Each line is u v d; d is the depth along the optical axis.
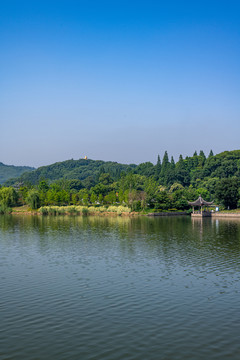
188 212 157.50
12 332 24.73
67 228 90.94
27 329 25.22
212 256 50.12
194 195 178.88
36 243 63.38
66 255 51.50
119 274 40.00
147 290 33.94
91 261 47.09
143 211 159.00
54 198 180.00
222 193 154.75
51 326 25.70
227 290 33.97
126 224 103.12
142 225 99.81
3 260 48.06
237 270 41.69
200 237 71.25
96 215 151.75
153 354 21.48
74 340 23.45
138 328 25.30
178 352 21.72
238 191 156.12
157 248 57.28
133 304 30.14
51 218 131.62
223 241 65.19
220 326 25.59
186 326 25.62
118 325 25.83
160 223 107.25
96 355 21.41
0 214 160.75
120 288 34.62
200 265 44.38
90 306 29.67
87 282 36.75
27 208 175.00
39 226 96.75
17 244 62.28
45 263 46.00
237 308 29.19
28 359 20.97
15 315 27.81
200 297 31.94
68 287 34.97
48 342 23.19
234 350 21.97
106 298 31.67
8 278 38.50
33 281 37.25
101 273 40.50
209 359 20.84
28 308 29.31
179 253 52.62
